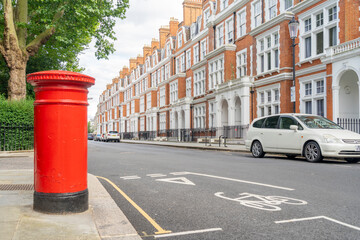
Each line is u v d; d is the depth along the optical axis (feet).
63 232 9.63
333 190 17.42
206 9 99.35
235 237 10.30
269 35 64.49
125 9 57.52
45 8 49.57
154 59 159.22
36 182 11.86
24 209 12.16
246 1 75.05
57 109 11.41
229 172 24.80
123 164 32.30
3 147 41.96
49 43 65.36
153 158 39.14
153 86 158.71
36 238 9.03
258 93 68.54
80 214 11.68
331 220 12.00
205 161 34.30
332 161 33.73
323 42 51.62
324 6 50.67
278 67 61.26
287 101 59.21
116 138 143.43
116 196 16.81
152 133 144.87
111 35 59.41
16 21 51.47
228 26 84.89
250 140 40.75
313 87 53.83
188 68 113.29
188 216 12.84
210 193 17.08
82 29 55.26
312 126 34.17
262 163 31.53
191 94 109.70
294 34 42.86
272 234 10.54
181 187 18.94
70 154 11.65
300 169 26.09
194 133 103.96
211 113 90.58
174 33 136.87
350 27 46.32
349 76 48.16
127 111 212.64
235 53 80.38
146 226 11.63
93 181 20.08
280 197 15.88
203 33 100.42
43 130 11.51
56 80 11.20
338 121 44.21
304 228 11.10
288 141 35.40
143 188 18.94
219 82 84.23
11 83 48.75
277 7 63.87
